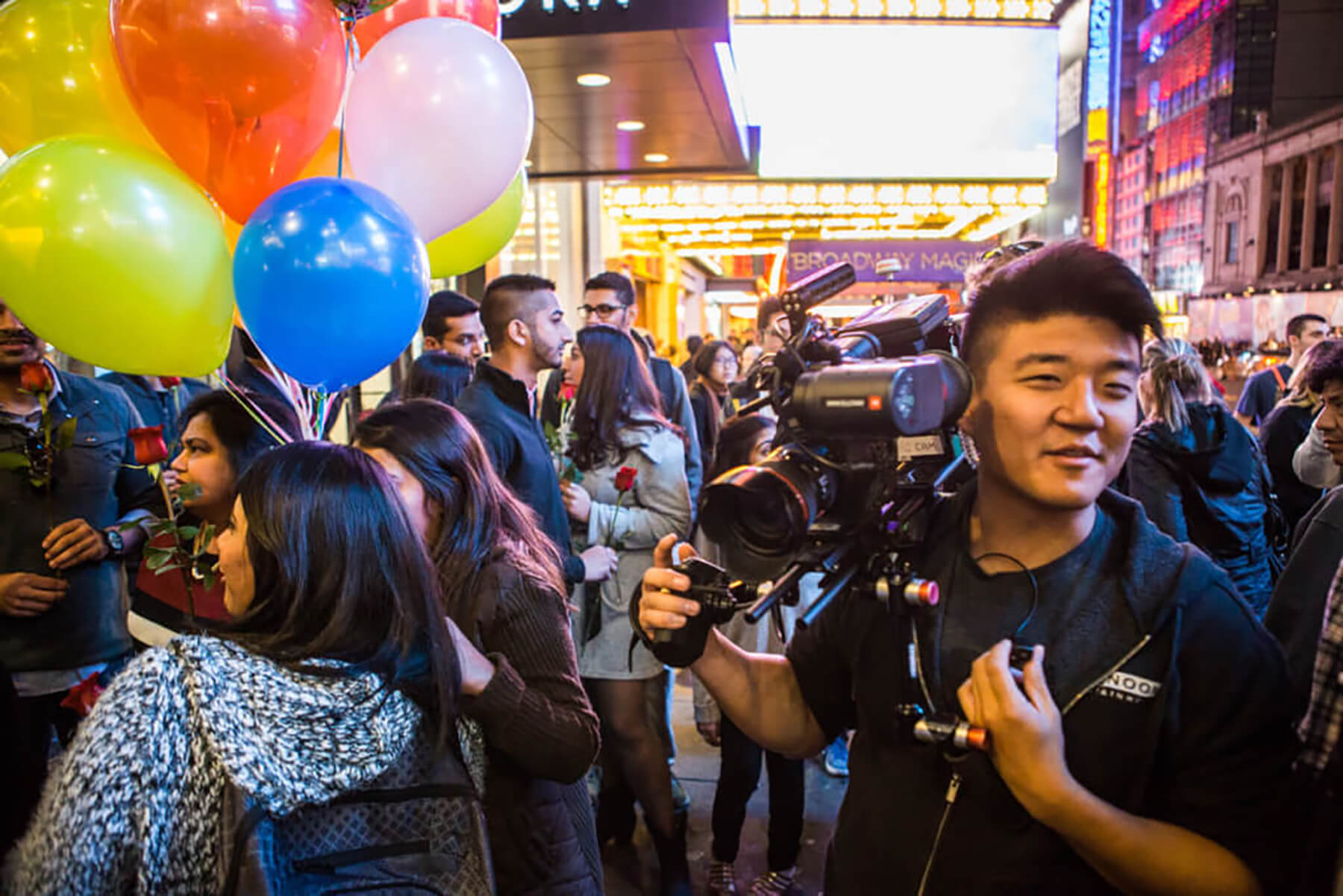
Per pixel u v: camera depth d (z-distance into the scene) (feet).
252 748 3.18
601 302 13.34
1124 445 2.98
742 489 2.90
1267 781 2.86
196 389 10.46
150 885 3.10
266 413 5.93
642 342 13.65
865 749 3.48
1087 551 3.14
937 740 2.89
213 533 5.41
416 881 3.52
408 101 5.48
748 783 8.71
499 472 7.61
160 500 7.84
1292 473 11.94
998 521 3.26
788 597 3.08
